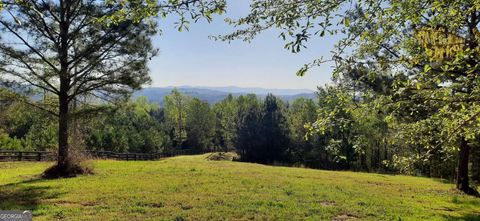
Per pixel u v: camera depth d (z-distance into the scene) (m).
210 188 15.49
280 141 61.28
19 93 17.75
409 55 5.29
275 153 61.25
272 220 10.52
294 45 3.48
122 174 19.95
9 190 14.80
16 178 18.47
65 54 17.34
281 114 64.56
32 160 29.64
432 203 14.11
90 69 18.25
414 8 4.18
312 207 12.24
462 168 17.05
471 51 4.18
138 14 3.85
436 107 6.02
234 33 4.47
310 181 19.19
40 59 17.19
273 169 26.48
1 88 17.20
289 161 61.12
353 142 6.43
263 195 14.16
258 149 61.38
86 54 17.77
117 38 18.02
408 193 16.53
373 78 5.25
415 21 4.36
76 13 17.36
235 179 18.50
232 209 11.66
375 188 17.78
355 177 23.22
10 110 18.62
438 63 4.80
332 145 5.68
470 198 15.41
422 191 17.30
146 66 19.47
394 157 6.95
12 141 41.19
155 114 112.62
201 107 89.00
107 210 11.36
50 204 12.16
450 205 13.84
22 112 19.02
